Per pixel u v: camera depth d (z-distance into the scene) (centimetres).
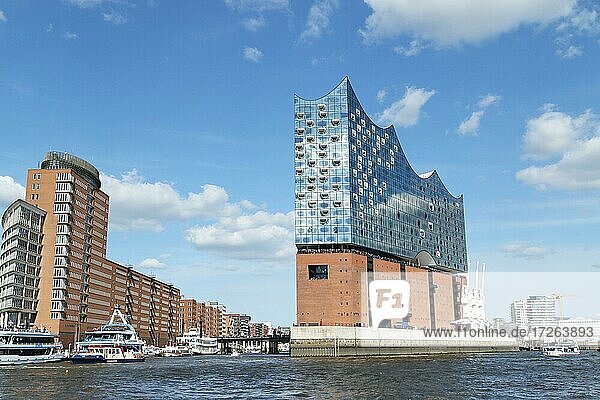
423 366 13788
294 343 19338
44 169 19938
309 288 19850
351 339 19500
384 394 7756
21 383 9069
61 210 19538
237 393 7925
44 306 18838
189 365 15338
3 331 14288
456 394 7788
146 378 10356
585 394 7931
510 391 8206
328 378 10262
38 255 19112
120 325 17775
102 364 15125
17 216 18262
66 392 7894
